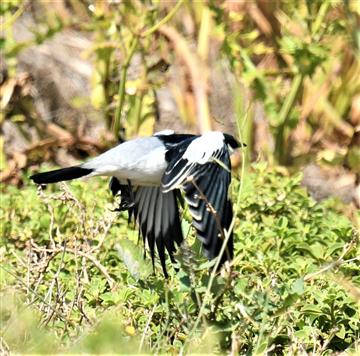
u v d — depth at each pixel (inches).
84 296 363.3
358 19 561.6
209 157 324.2
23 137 609.0
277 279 381.4
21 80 597.0
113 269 403.2
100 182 518.0
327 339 338.0
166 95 623.8
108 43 576.1
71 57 640.4
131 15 564.7
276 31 598.2
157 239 354.9
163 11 621.3
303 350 326.6
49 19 641.6
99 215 455.5
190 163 323.9
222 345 322.7
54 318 342.3
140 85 578.6
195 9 618.2
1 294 346.9
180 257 318.3
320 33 573.3
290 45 549.6
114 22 566.6
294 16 589.9
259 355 314.2
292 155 580.7
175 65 615.2
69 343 315.3
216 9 561.6
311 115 593.6
